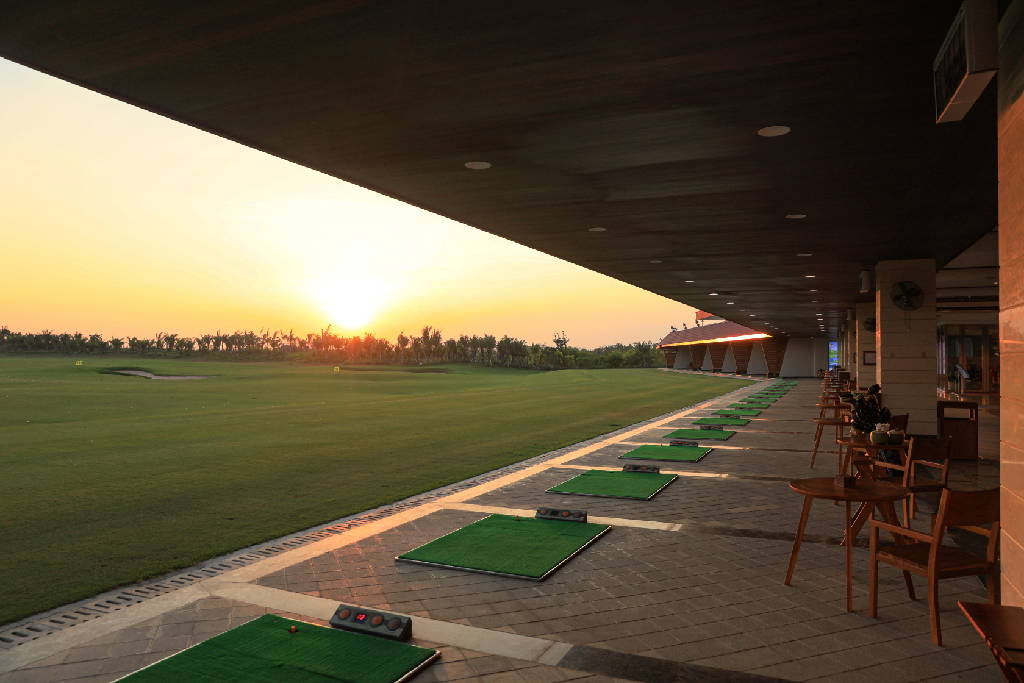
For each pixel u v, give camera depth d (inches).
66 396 1272.1
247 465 457.1
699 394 1332.4
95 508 325.7
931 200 321.4
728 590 207.9
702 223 378.9
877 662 158.6
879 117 207.9
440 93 187.3
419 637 173.3
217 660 157.6
